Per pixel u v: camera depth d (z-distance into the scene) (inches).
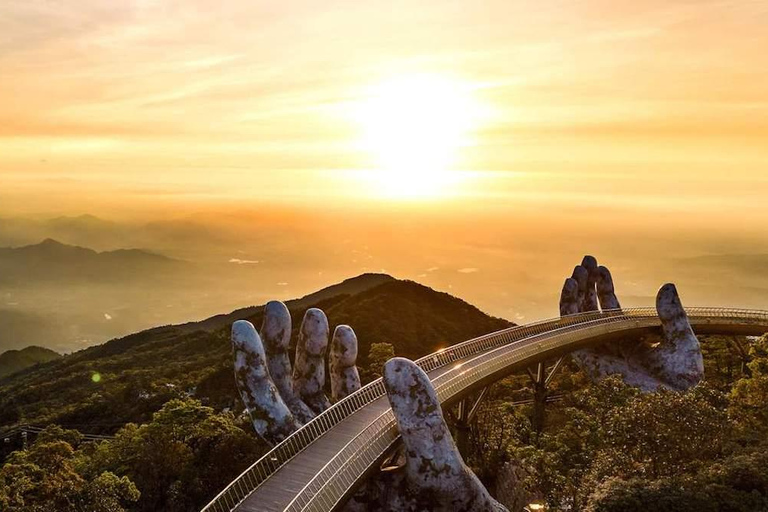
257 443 1553.9
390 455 1164.5
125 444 1614.2
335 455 1095.0
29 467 1295.5
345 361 1534.2
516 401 2497.5
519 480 1551.4
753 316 2610.7
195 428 1577.3
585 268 2630.4
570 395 2155.5
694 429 1023.6
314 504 911.0
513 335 2089.1
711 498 830.5
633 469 994.7
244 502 957.8
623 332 2256.4
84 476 1478.8
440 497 1068.5
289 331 1461.6
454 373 1627.7
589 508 884.6
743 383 1369.3
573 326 2255.2
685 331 2201.0
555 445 1190.3
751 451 984.9
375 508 1117.7
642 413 1064.8
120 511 1210.6
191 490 1439.5
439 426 1091.9
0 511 1072.8
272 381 1357.0
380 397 1473.9
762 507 808.3
